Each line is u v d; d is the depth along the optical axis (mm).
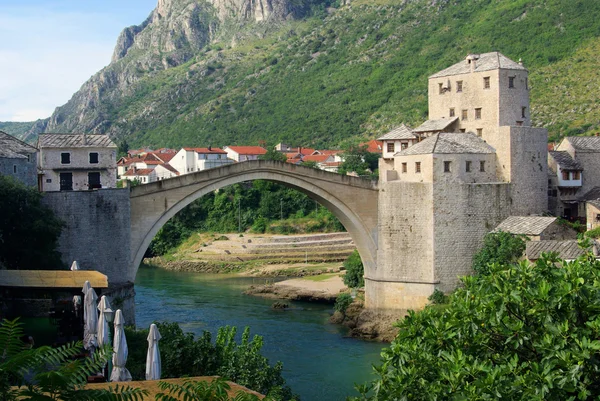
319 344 71750
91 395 17422
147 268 137750
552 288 30453
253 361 41406
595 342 27453
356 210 80750
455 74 85375
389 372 31562
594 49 172375
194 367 40969
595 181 93000
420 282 78812
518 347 30469
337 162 162875
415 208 79250
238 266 131875
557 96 159250
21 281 50156
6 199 60688
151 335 32375
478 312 31812
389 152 90062
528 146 81750
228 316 85875
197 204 157125
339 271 119312
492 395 27375
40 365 18062
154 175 172375
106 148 92688
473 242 79125
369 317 79375
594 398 28391
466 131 84500
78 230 67188
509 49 189500
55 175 90875
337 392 56031
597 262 34375
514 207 80750
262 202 153500
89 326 38594
